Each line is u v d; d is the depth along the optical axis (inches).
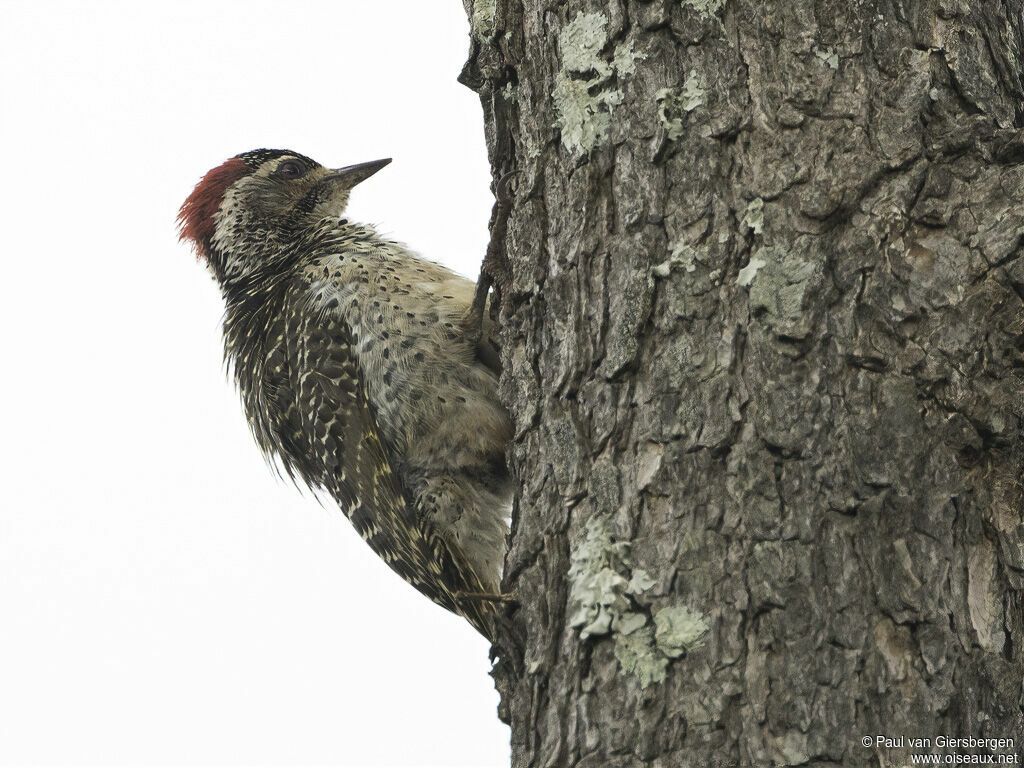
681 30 246.4
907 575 210.8
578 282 250.8
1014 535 215.5
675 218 238.8
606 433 237.0
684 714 210.5
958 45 239.0
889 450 216.2
